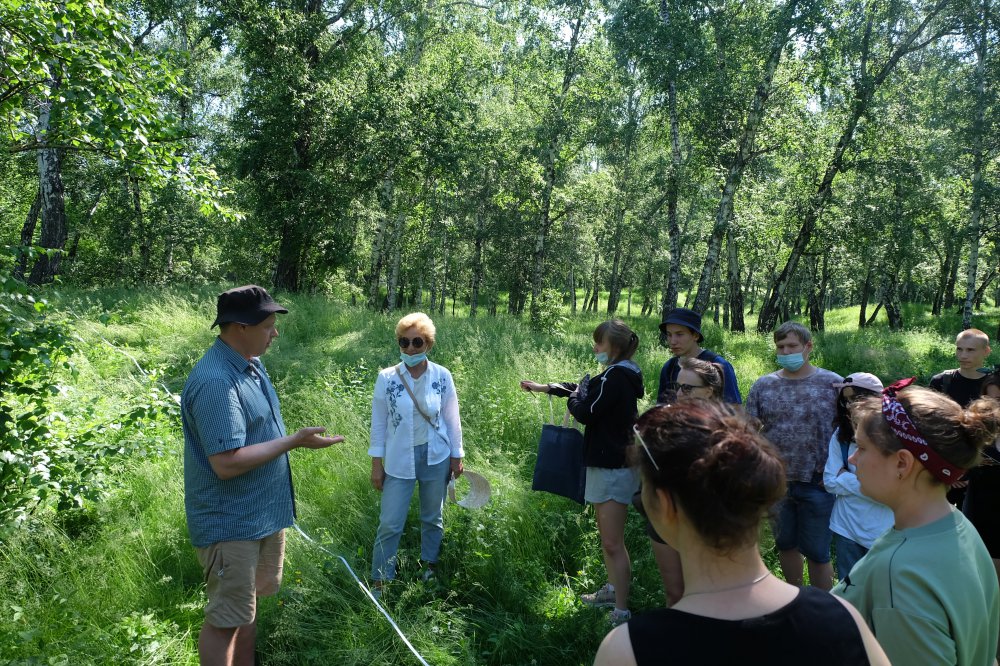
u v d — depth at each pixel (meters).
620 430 3.74
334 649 3.29
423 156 17.59
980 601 1.62
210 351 2.88
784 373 3.99
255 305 2.88
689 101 18.88
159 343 9.61
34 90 4.75
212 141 19.45
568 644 3.57
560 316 18.20
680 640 1.12
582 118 21.14
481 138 18.69
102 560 3.75
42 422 3.73
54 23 4.48
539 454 4.12
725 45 18.30
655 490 1.26
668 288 19.41
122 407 5.48
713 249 19.39
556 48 20.59
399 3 18.53
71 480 3.60
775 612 1.14
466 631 3.63
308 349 10.08
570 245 30.80
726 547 1.16
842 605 1.20
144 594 3.63
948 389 5.04
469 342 10.16
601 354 3.88
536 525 4.71
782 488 1.18
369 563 4.22
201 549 2.87
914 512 1.73
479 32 21.47
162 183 5.26
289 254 18.03
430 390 4.09
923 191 22.42
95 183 19.19
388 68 18.05
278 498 3.02
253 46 16.44
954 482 1.70
